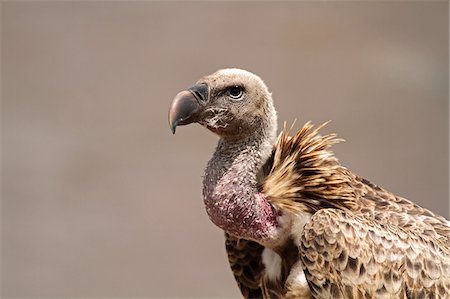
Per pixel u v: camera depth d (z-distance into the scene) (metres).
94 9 27.48
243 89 7.72
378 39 25.50
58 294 16.00
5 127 20.84
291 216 7.90
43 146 20.34
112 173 19.42
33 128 20.83
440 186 18.78
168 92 22.95
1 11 26.86
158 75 23.48
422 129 21.00
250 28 26.30
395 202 8.16
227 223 7.80
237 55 24.56
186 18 27.08
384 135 20.77
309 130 8.05
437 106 22.19
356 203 7.97
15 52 24.62
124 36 25.83
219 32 26.02
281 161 7.90
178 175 19.39
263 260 8.36
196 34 26.03
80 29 26.23
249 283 8.59
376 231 7.65
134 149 20.47
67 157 19.95
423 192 18.53
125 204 18.64
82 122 21.47
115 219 18.14
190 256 17.17
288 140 7.95
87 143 20.53
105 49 25.03
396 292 7.57
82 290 16.17
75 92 22.77
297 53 24.45
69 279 16.47
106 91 23.03
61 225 17.98
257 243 8.38
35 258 16.94
